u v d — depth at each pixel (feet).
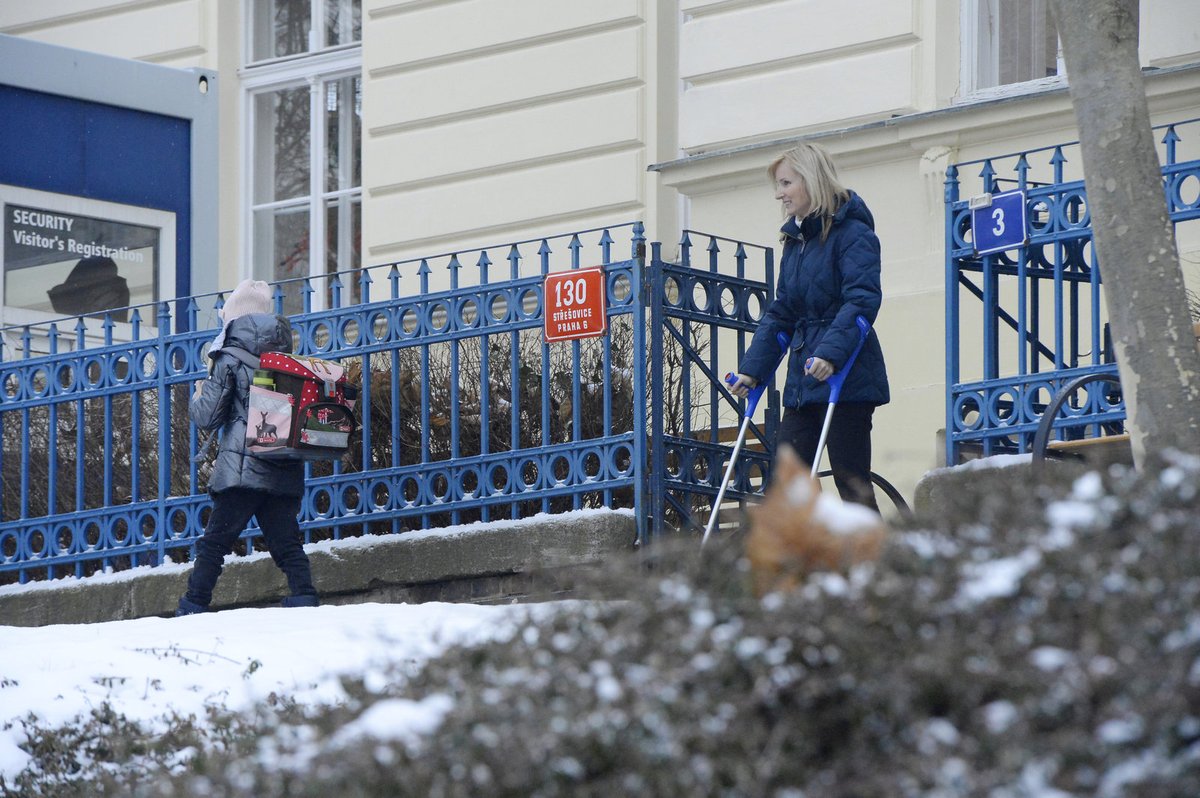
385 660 42.22
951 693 27.53
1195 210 68.13
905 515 33.99
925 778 26.40
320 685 52.90
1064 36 60.08
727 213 103.14
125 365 95.20
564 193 110.42
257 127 130.52
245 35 130.82
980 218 73.10
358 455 87.45
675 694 28.43
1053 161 71.87
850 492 69.31
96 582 90.89
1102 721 26.30
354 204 126.52
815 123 100.83
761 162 101.24
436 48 115.85
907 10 98.27
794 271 71.31
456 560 80.64
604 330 79.41
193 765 41.63
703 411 92.63
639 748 28.07
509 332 82.79
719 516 78.33
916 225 96.37
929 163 95.30
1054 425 69.92
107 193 109.60
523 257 111.55
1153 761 25.79
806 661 28.86
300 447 77.20
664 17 108.58
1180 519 28.99
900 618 28.71
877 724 28.09
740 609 29.99
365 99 118.73
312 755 31.40
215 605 87.56
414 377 87.40
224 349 78.95
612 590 32.17
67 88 108.17
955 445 73.15
